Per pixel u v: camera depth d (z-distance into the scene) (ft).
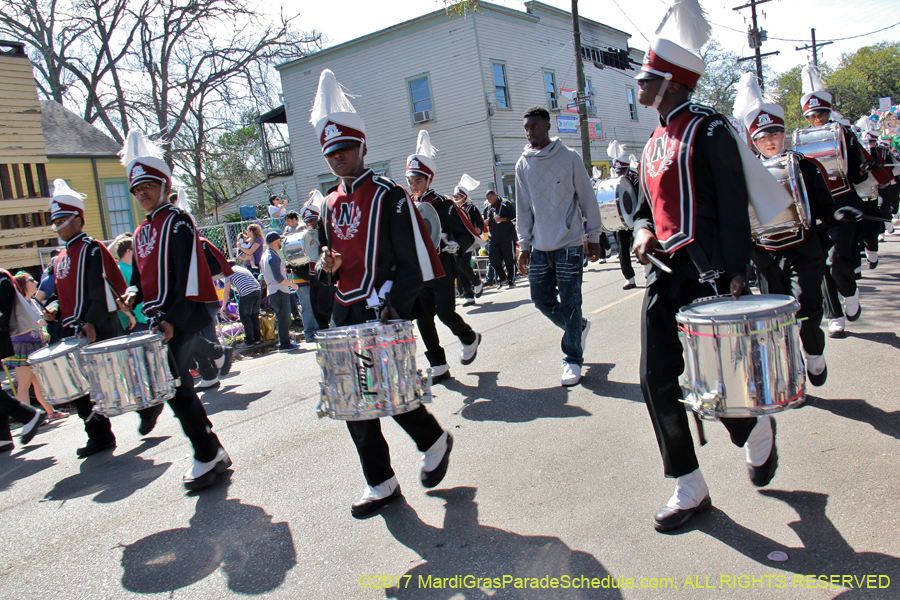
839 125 17.98
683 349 9.31
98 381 11.85
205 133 97.45
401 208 10.85
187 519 12.10
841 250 18.52
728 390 7.89
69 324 17.43
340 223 11.14
